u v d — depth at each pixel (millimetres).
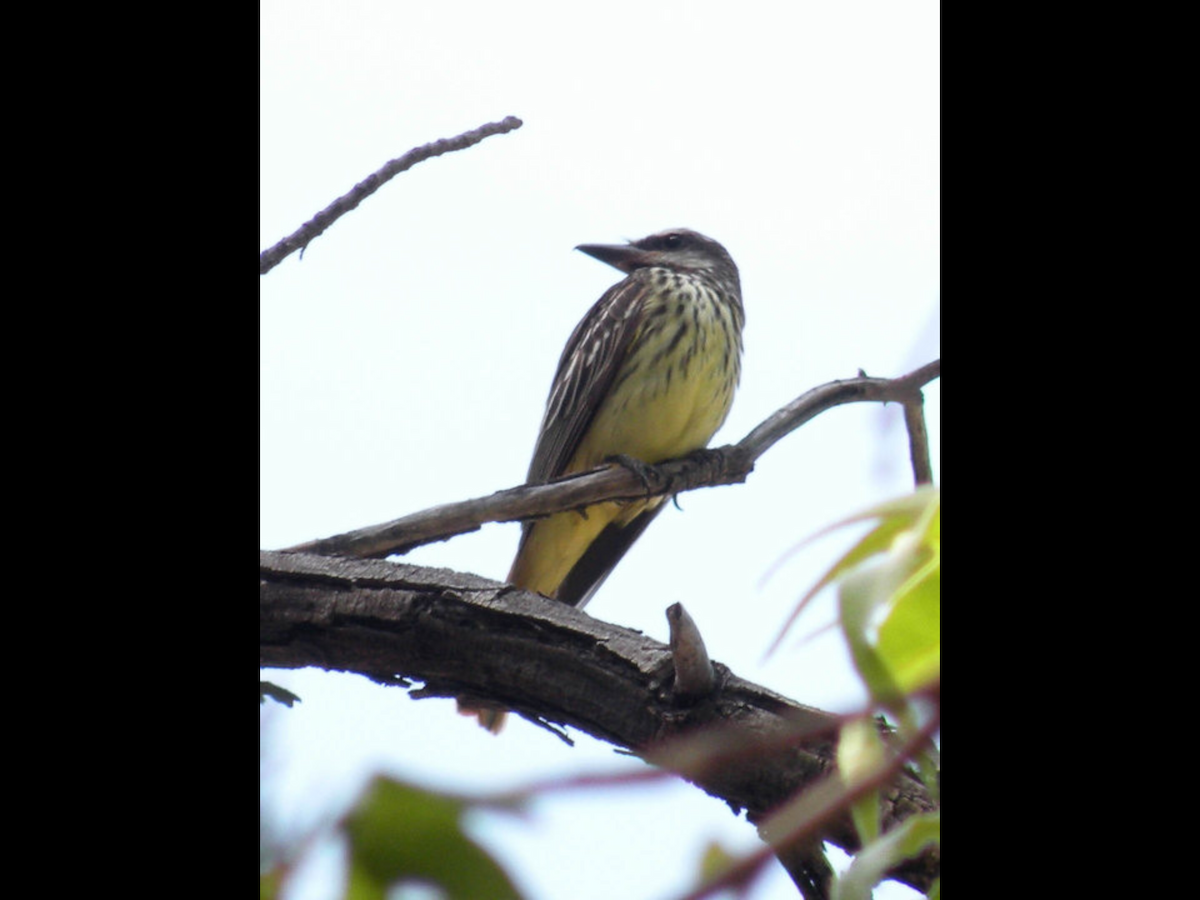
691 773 1453
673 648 4578
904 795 3242
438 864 1223
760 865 1224
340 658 5398
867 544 1696
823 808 1566
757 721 4477
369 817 1236
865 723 1637
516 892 1214
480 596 5254
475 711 5375
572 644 5012
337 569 5469
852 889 1622
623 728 4773
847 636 1525
